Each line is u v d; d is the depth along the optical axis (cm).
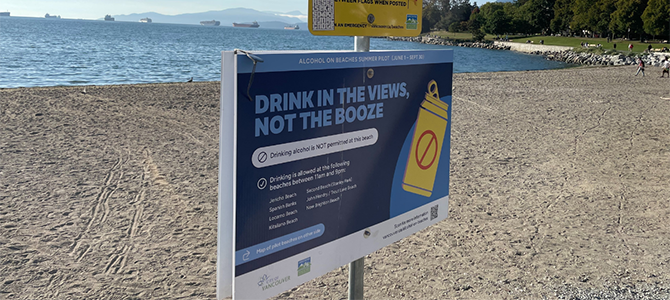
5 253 532
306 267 256
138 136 1144
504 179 890
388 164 292
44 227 610
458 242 603
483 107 1766
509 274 515
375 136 278
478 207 736
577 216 700
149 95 1742
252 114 211
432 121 317
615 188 838
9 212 654
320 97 239
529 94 2162
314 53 231
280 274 243
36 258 525
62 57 5197
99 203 706
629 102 1948
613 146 1170
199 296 461
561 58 7894
